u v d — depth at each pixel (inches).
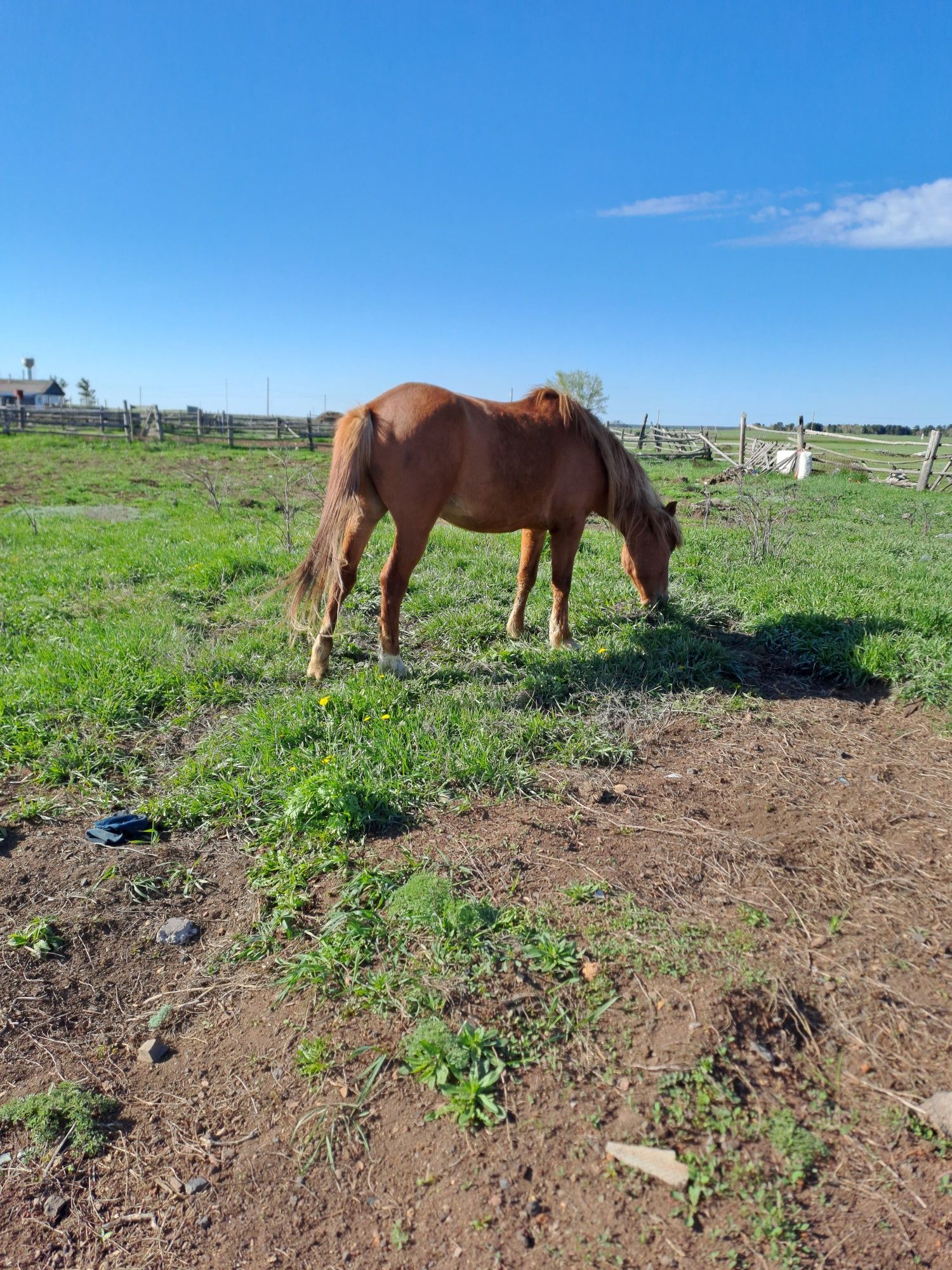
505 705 168.6
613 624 218.5
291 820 124.2
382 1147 74.7
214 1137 78.0
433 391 169.5
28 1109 80.7
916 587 255.1
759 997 87.1
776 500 526.6
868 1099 76.4
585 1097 76.7
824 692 182.7
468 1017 86.1
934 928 99.4
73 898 111.7
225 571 273.1
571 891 105.5
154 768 149.3
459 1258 64.7
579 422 186.9
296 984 94.3
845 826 122.9
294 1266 66.2
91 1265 67.7
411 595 247.6
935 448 726.5
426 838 120.3
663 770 142.9
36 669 183.5
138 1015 93.7
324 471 711.1
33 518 401.1
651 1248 63.7
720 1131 72.7
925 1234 64.1
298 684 184.1
